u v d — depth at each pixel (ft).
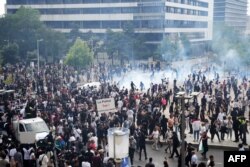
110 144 34.86
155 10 324.19
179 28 359.05
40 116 93.50
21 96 118.01
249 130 89.97
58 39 289.94
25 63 264.93
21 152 62.39
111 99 81.41
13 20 289.33
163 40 301.43
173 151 74.43
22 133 82.74
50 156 61.21
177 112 90.27
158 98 109.60
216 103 100.07
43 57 289.94
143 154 77.30
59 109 93.35
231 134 83.30
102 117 81.35
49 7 363.76
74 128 75.77
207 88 132.67
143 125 81.15
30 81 158.10
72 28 355.36
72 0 356.18
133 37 317.22
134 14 333.21
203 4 427.33
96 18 349.00
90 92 118.62
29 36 286.66
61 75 186.39
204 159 72.49
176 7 347.36
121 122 86.94
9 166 52.49
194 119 82.79
